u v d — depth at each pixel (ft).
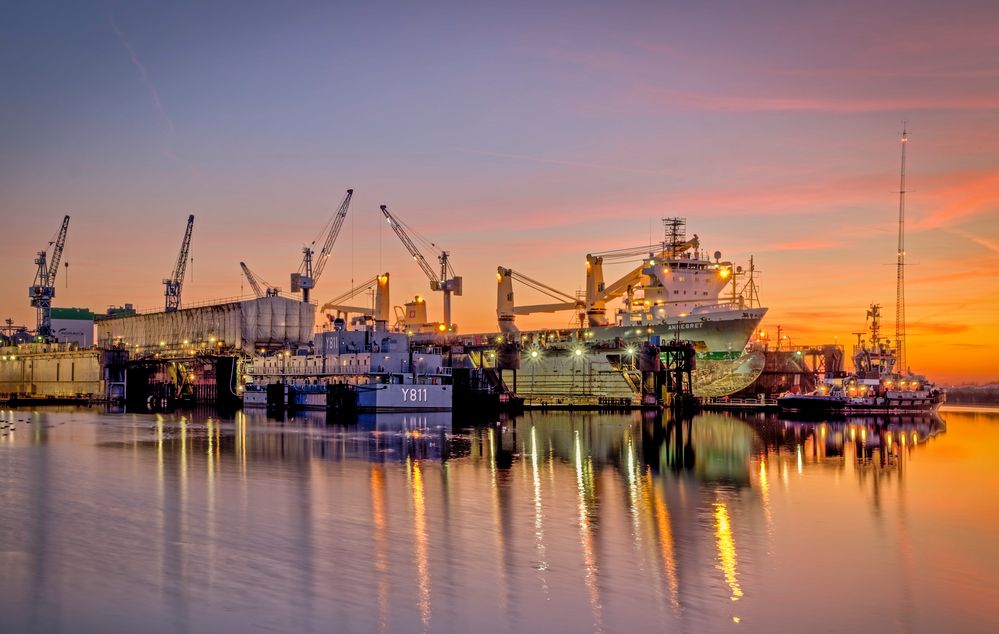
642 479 224.12
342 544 144.15
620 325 645.10
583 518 168.86
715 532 158.10
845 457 278.87
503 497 192.65
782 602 118.01
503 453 282.97
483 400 562.66
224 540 146.41
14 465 245.04
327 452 283.38
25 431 374.22
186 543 144.15
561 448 299.79
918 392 533.55
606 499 191.62
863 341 564.71
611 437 345.51
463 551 140.36
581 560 136.15
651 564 134.51
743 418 469.57
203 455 273.13
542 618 109.60
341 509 175.63
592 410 544.62
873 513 179.01
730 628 107.96
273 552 138.41
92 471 231.91
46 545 142.00
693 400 563.07
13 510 171.83
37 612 109.91
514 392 606.96
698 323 580.71
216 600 114.62
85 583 121.29
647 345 557.74
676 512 176.76
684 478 226.38
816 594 121.49
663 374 570.05
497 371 620.49
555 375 647.15
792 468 249.14
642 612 112.57
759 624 109.60
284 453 279.69
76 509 173.37
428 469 240.32
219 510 173.37
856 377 554.46
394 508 177.27
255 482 212.64
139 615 108.99
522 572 128.88
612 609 113.39
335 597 116.26
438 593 118.42
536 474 231.30
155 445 305.94
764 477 229.86
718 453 286.05
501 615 110.32
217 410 568.41
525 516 170.09
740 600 118.42
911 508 185.06
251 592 117.91
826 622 110.83
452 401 548.72
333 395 521.65
